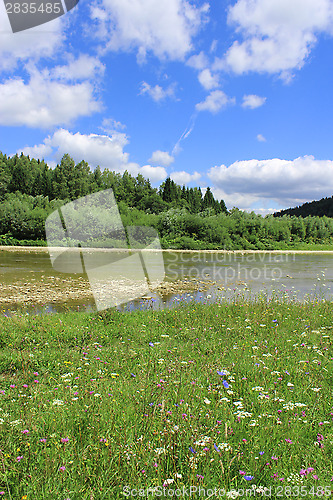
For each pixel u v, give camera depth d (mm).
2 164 74375
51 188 68938
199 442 2359
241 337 6230
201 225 44281
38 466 2170
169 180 85062
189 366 4312
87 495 1900
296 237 53500
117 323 7125
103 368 4398
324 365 4547
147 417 2785
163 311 8398
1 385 3949
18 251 31703
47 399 3371
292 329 6797
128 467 2148
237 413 3002
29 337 5859
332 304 9312
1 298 11102
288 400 3373
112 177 70250
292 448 2531
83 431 2680
